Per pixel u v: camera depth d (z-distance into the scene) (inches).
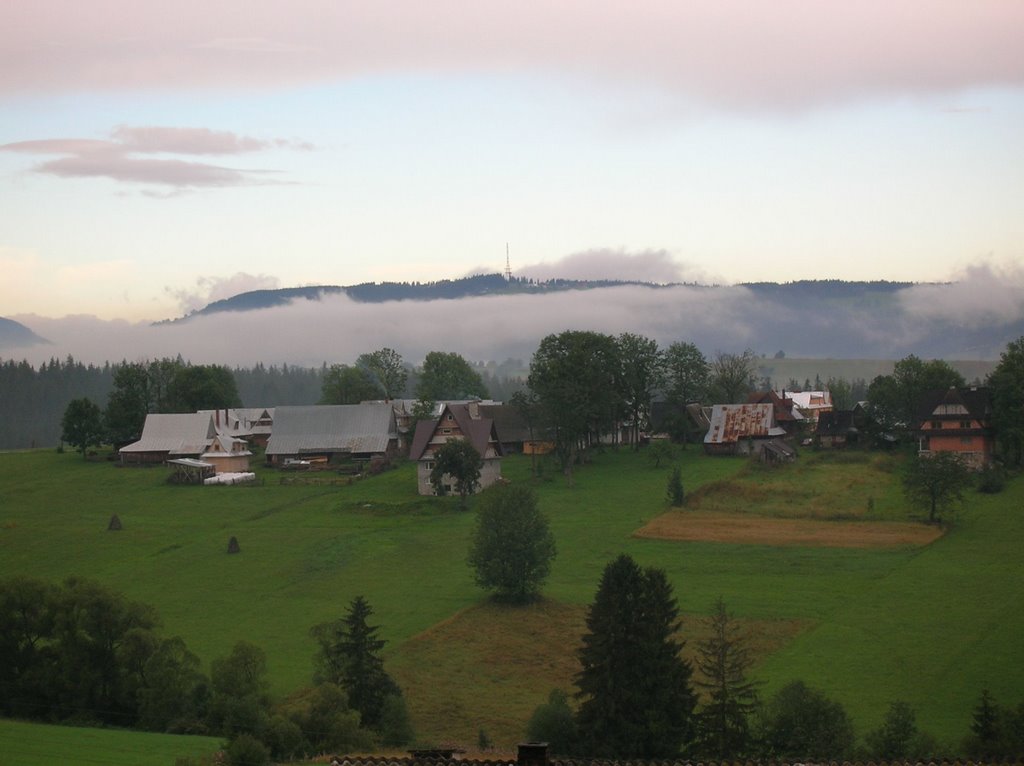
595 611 3046.3
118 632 3299.7
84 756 2623.0
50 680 3282.5
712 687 3009.4
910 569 4667.8
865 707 3253.0
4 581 3371.1
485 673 3651.6
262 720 2864.2
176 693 3083.2
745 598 4352.9
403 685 3533.5
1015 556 4783.5
